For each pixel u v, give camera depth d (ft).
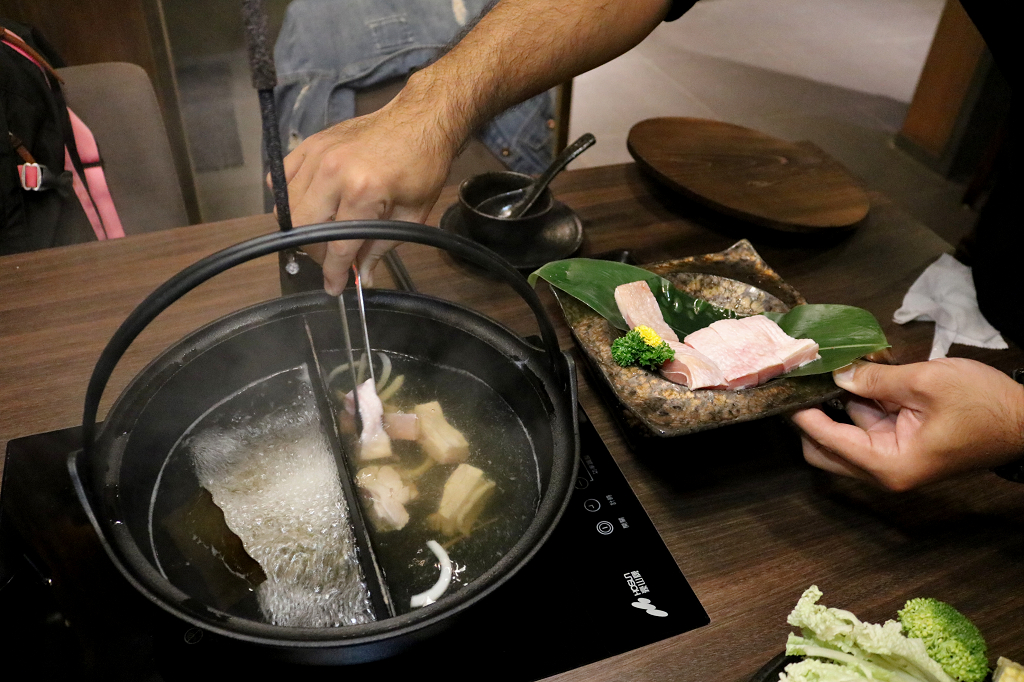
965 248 6.34
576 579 3.17
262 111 2.32
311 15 7.48
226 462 3.38
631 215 5.71
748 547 3.40
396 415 3.58
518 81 4.29
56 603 2.93
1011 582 3.32
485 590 2.47
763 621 3.09
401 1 7.75
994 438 3.34
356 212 3.44
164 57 9.45
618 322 4.09
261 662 2.81
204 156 11.68
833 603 3.18
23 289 4.60
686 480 3.70
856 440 3.48
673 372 3.78
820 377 3.86
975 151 13.32
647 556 3.29
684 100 15.39
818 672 2.64
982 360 4.62
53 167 5.76
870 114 15.65
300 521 3.14
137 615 2.92
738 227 5.68
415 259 5.09
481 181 5.22
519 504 3.33
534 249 5.07
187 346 3.34
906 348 4.66
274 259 5.03
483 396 3.84
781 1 20.43
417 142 3.60
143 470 3.10
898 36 19.11
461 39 4.31
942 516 3.62
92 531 3.22
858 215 5.51
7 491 3.36
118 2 8.74
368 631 2.35
